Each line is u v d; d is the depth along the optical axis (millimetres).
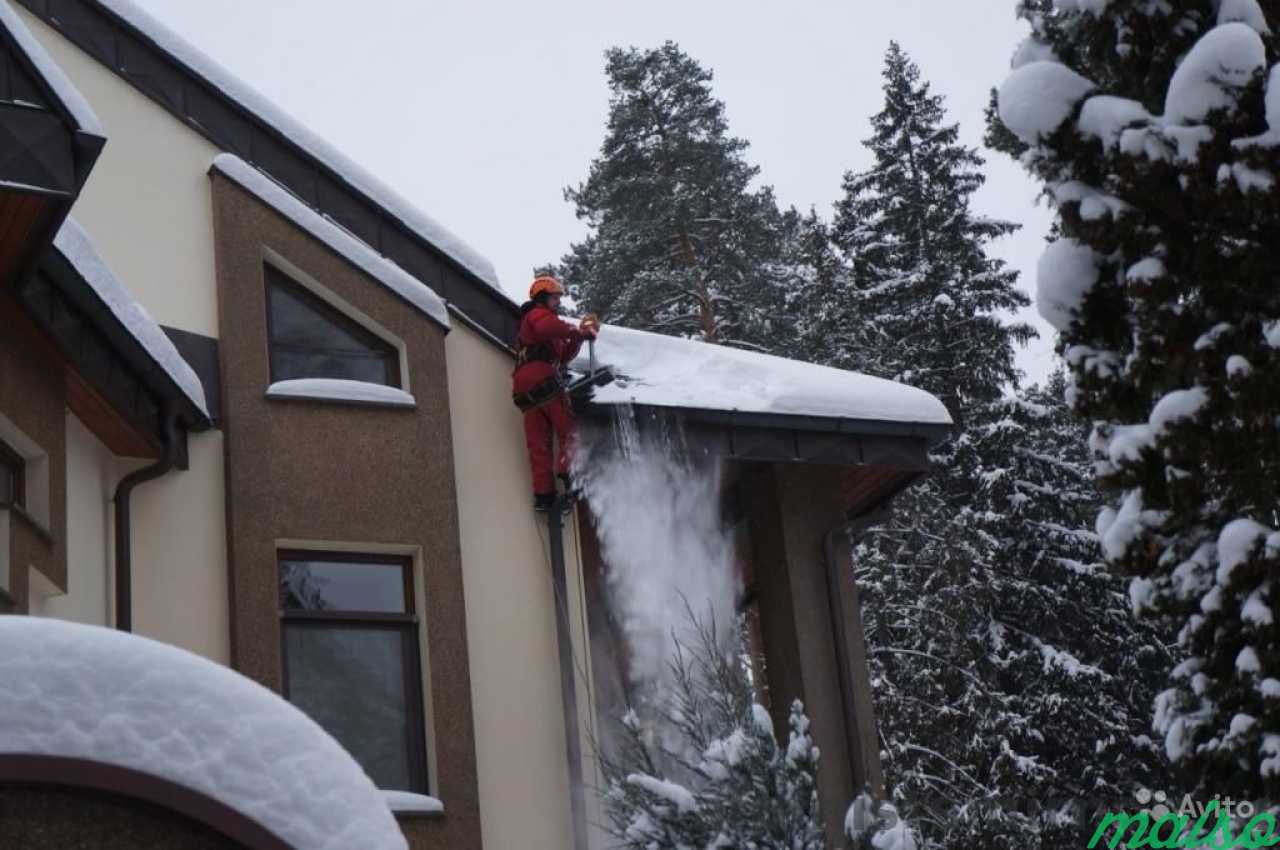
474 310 12344
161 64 11758
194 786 4406
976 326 26891
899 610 23750
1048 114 7449
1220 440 7031
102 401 9828
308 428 11180
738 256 30266
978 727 22688
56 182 8141
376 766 10789
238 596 10539
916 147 29188
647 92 31922
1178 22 7430
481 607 11508
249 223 11500
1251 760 7016
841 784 12469
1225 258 7191
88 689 4387
